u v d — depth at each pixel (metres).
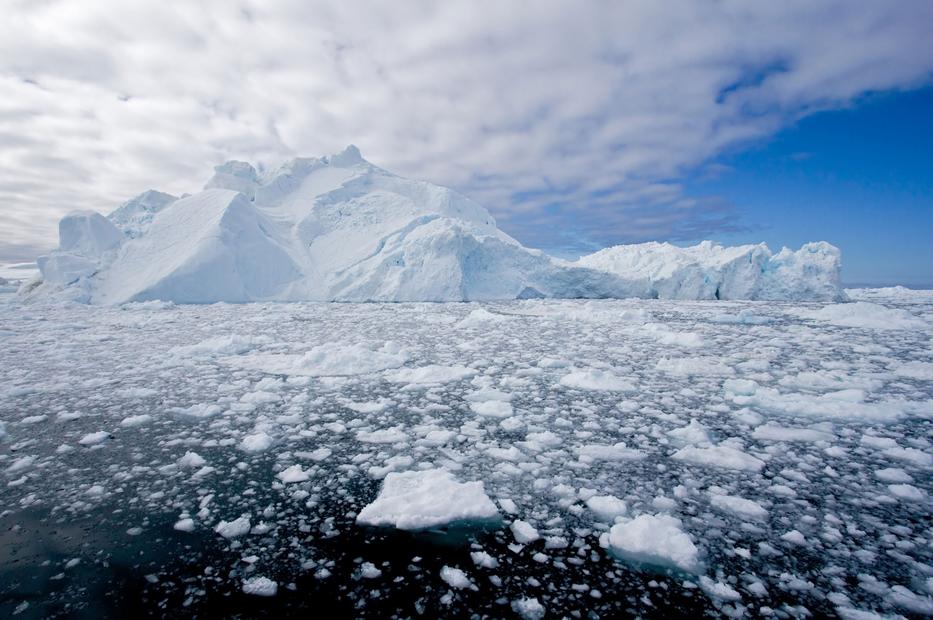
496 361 8.66
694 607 2.35
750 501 3.36
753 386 6.43
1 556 2.80
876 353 9.56
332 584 2.54
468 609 2.34
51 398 6.23
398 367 8.11
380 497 3.37
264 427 5.02
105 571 2.65
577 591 2.47
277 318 17.11
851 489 3.61
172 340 11.57
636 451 4.33
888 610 2.30
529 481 3.76
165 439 4.73
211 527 3.11
